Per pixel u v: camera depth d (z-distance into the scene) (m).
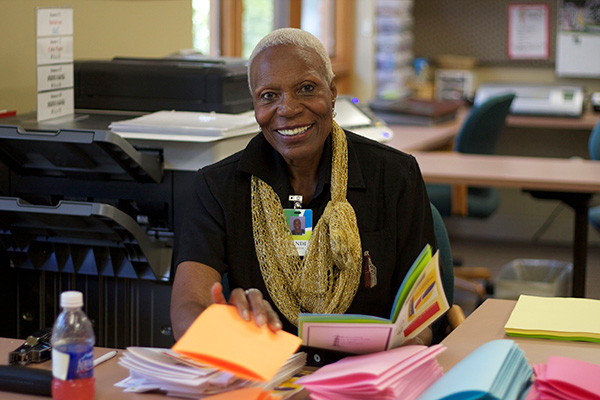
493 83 6.00
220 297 1.40
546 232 6.01
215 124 2.09
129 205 2.11
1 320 2.14
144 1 3.22
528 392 1.36
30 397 1.38
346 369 1.36
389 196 1.82
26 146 1.98
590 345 1.65
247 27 4.93
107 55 3.01
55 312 2.17
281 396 1.35
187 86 2.41
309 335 1.43
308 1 5.80
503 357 1.38
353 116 3.02
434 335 1.99
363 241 1.79
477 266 5.27
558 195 3.71
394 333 1.41
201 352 1.22
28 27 2.58
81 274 2.14
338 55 6.23
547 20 6.16
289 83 1.69
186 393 1.36
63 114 2.33
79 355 1.30
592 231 5.80
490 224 6.11
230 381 1.34
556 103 5.67
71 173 2.07
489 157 4.23
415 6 6.46
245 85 2.52
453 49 6.42
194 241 1.78
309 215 1.79
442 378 1.35
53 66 2.26
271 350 1.30
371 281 1.79
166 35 3.42
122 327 2.15
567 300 1.90
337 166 1.80
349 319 1.40
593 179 3.61
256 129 2.19
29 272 2.16
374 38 6.27
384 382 1.29
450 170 3.80
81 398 1.30
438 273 1.47
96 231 1.96
